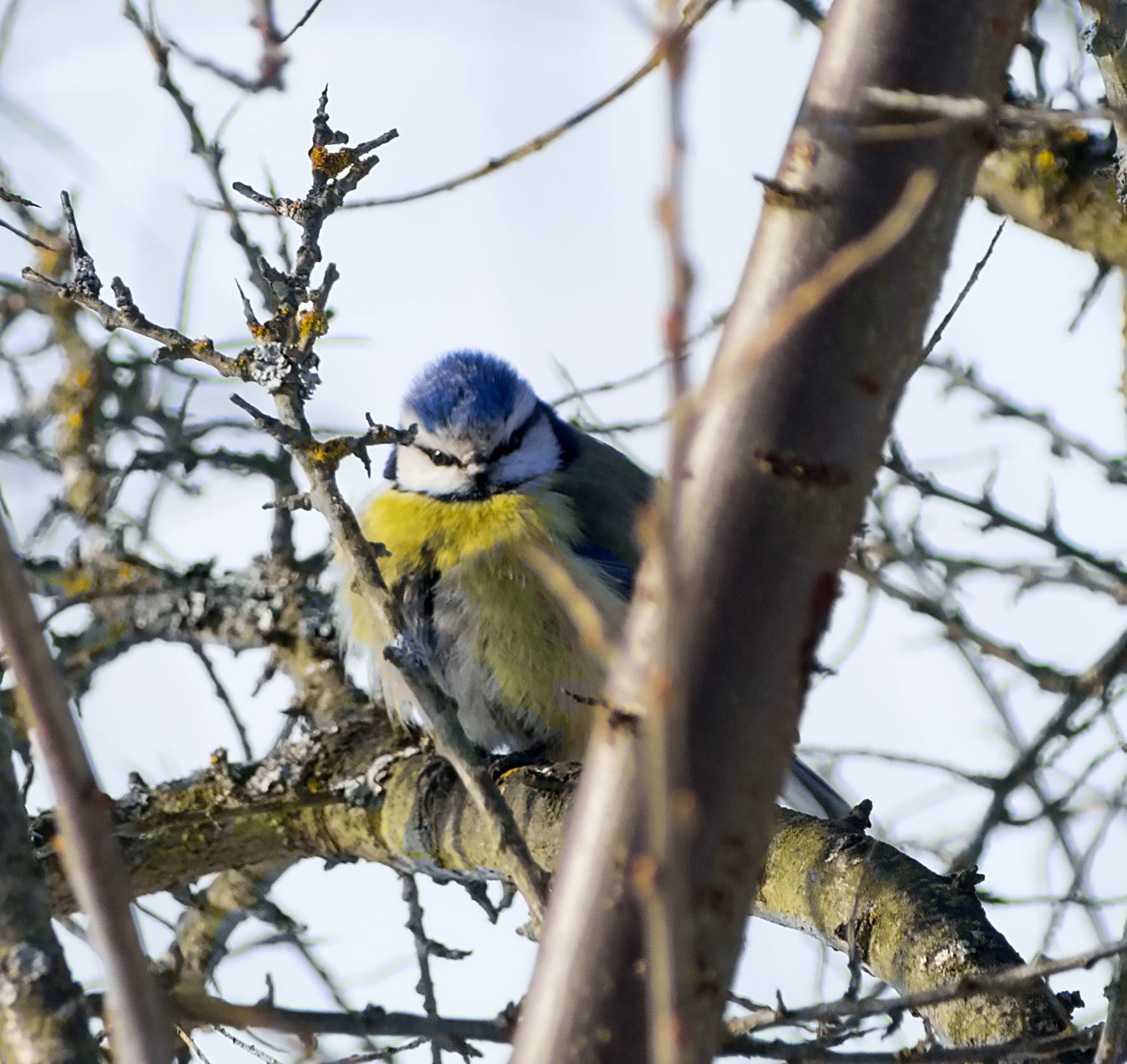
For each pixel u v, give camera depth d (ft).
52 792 9.59
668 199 7.47
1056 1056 16.66
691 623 10.36
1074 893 27.17
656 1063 9.34
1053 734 29.76
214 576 34.45
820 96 11.91
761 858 10.16
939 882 20.24
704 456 10.71
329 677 32.45
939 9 11.96
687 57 7.50
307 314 19.52
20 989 12.65
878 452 10.96
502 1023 15.57
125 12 24.71
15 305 33.12
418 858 26.68
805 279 11.16
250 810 27.27
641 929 9.77
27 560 33.17
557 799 25.32
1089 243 28.40
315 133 19.67
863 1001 14.96
